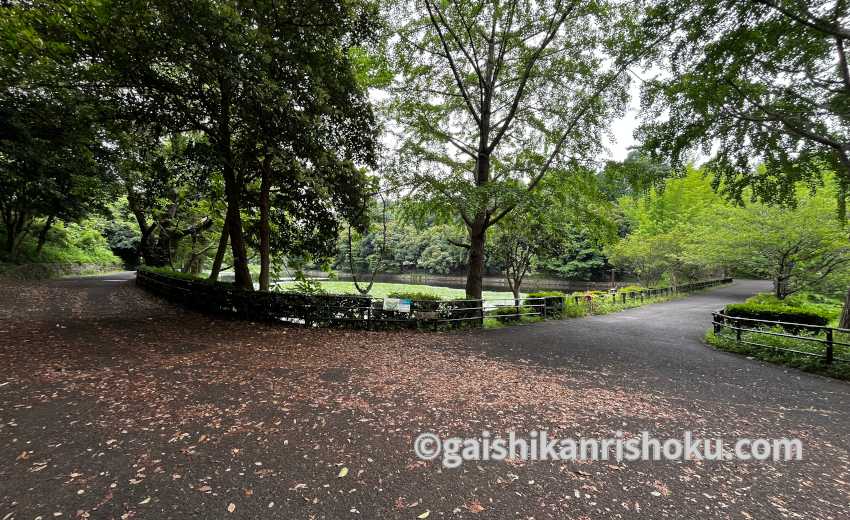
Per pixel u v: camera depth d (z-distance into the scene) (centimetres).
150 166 1030
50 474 291
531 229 1356
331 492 282
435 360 685
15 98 830
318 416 421
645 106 921
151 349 669
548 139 1283
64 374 521
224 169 1006
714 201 2628
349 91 958
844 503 282
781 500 285
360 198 1111
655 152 939
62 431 362
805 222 1439
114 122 867
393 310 987
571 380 583
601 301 1717
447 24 1102
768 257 1702
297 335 861
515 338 922
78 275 2541
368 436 377
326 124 938
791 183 898
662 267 2592
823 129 775
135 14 638
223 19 642
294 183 1009
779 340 779
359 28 905
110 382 500
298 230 1279
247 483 289
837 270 1558
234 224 1062
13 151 931
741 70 760
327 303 976
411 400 480
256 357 653
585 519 257
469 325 1062
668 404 487
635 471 324
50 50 685
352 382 542
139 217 1859
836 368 631
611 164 1119
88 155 1012
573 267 4066
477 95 1339
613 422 427
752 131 831
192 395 467
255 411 427
